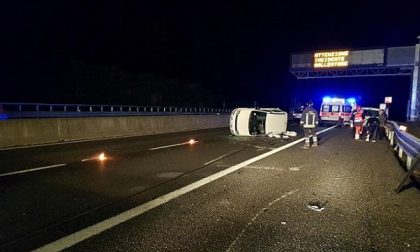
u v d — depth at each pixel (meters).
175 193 6.34
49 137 13.45
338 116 31.12
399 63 41.00
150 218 5.00
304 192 6.54
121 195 6.15
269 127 17.22
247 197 6.15
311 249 4.05
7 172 7.86
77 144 13.04
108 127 16.44
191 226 4.71
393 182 7.61
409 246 4.18
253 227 4.71
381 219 5.12
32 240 4.20
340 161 10.34
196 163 9.46
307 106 13.55
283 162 9.87
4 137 11.85
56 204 5.57
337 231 4.62
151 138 16.08
